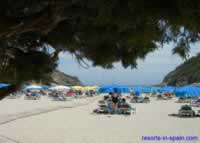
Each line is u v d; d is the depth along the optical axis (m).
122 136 21.45
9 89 5.22
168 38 3.57
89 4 3.06
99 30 3.75
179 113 37.03
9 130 22.95
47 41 4.63
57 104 54.09
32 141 18.73
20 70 4.84
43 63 4.85
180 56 3.59
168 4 2.97
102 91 88.06
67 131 23.27
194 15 2.94
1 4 3.61
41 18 3.76
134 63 4.55
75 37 4.31
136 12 3.06
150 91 92.75
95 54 4.55
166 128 25.88
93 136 21.19
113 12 3.07
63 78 96.31
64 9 3.46
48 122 29.08
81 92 85.56
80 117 34.31
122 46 4.33
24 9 3.79
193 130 24.78
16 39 4.58
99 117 34.62
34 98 67.69
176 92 74.88
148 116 36.22
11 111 39.09
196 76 97.75
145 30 3.46
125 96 78.19
